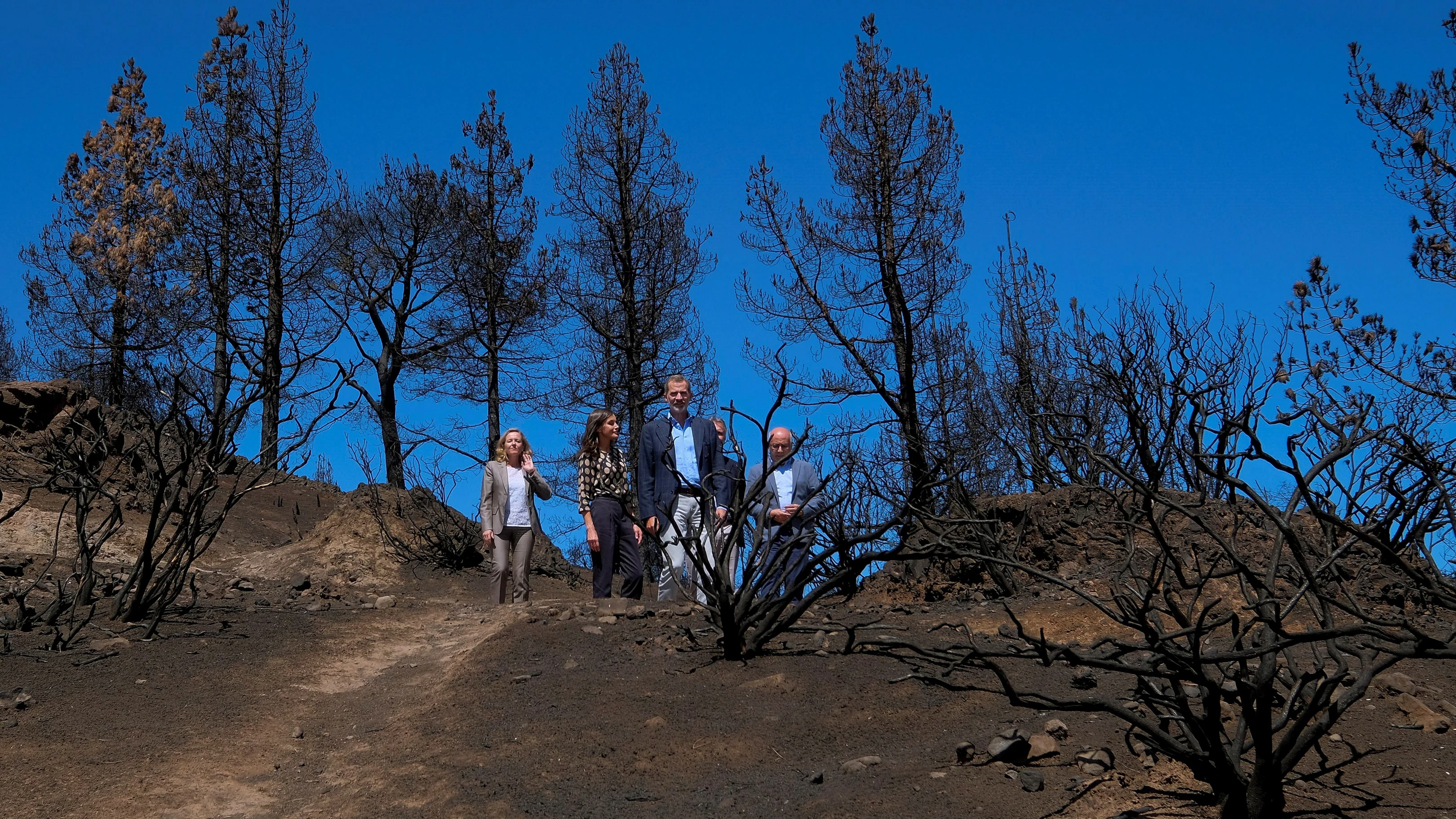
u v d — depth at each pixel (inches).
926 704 195.2
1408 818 134.2
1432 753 157.8
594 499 348.5
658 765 172.7
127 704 208.2
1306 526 275.6
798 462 338.3
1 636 255.8
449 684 225.3
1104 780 152.4
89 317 994.1
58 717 197.3
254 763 182.1
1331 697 159.5
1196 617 242.4
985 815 143.5
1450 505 135.5
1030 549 314.7
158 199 1069.8
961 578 326.0
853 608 318.3
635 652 243.8
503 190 919.7
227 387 296.7
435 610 353.1
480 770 171.5
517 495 403.5
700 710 198.2
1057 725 171.6
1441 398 219.0
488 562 597.6
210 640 266.7
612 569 346.9
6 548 429.7
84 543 305.1
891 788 155.7
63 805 157.4
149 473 308.0
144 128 1128.8
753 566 234.7
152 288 1004.6
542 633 259.9
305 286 923.4
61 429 526.0
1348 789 145.2
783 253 726.5
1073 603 272.1
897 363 697.6
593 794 161.2
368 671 254.2
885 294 719.7
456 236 898.1
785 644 245.4
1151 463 150.6
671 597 353.7
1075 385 346.0
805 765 171.9
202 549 296.0
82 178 1091.3
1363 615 124.8
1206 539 279.4
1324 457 138.1
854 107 735.1
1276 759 135.4
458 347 892.0
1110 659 144.2
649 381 804.6
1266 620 133.5
